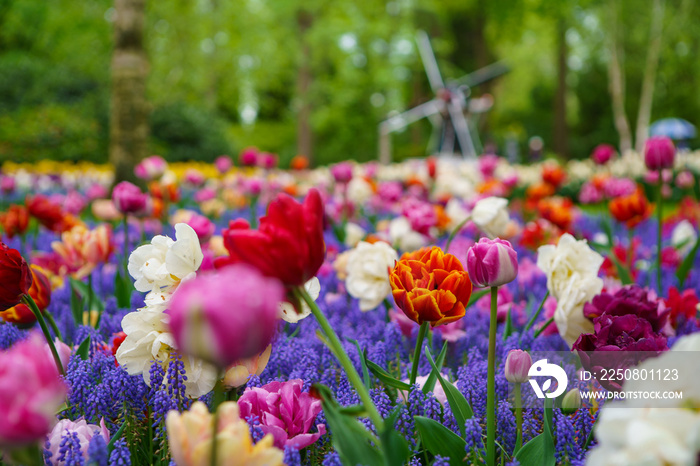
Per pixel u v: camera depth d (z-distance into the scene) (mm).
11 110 18078
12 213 3205
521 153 34219
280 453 792
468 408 1146
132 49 9008
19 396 607
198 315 608
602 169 12680
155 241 1289
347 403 1243
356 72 27016
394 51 26969
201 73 21812
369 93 30438
